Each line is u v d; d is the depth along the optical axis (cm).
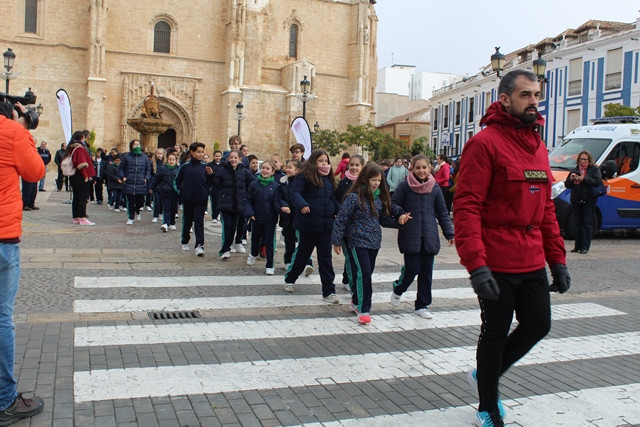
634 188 1742
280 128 4872
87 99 4306
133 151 1775
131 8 4566
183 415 475
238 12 4641
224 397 515
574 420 490
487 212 453
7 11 4228
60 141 4403
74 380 538
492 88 4944
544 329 454
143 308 802
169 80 4691
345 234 810
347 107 5281
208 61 4794
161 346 644
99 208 2264
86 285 925
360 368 601
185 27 4728
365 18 5159
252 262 1181
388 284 1031
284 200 1112
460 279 1088
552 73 4153
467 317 818
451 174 2258
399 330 748
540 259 454
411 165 829
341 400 518
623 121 1870
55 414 468
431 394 538
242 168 1209
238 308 826
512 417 493
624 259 1362
